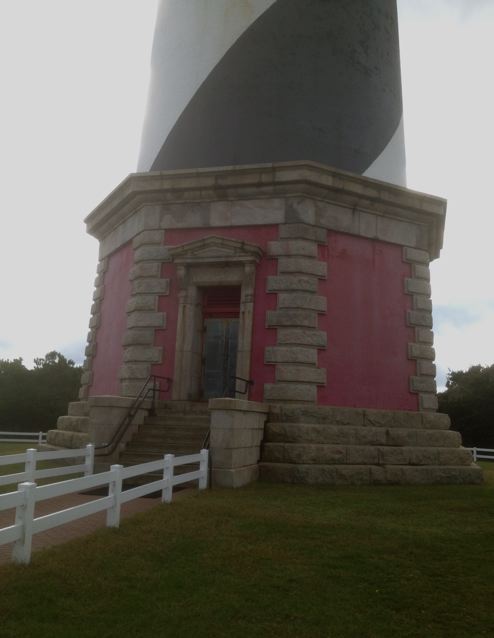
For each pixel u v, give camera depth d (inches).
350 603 253.0
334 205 695.1
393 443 641.0
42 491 283.4
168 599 245.3
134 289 714.2
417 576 290.0
